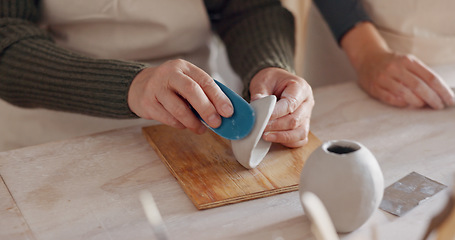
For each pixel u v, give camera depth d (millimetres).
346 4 1122
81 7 1074
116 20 1095
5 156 757
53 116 1128
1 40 964
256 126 672
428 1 1104
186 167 719
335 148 593
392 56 983
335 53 1360
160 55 1170
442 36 1138
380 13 1148
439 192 654
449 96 896
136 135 827
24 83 939
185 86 712
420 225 594
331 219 562
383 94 930
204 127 766
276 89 838
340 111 896
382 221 602
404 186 665
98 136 820
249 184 676
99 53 1124
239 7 1175
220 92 702
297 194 667
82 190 678
